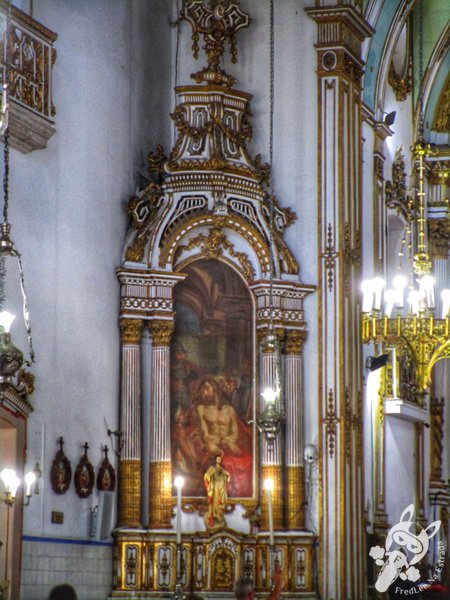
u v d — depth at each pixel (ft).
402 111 124.36
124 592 91.20
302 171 102.06
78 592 86.94
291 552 96.32
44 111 84.12
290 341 99.40
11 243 69.51
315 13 102.42
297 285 99.86
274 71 103.19
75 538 86.94
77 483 87.45
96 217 91.76
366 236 111.65
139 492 93.30
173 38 102.68
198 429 97.14
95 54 92.27
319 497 97.81
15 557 79.30
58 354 85.97
